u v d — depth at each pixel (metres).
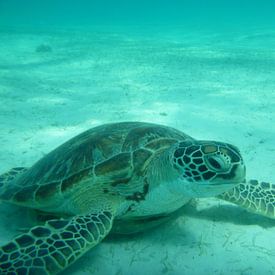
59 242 0.60
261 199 0.81
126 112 1.71
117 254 0.72
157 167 0.69
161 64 3.12
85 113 1.74
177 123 1.52
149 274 0.67
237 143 1.29
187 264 0.69
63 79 2.60
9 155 1.26
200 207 0.89
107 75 2.72
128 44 4.76
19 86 2.35
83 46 4.58
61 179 0.75
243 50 3.86
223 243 0.75
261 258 0.70
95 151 0.77
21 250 0.58
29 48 4.48
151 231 0.80
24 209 0.91
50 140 1.39
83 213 0.72
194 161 0.62
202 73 2.66
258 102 1.81
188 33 6.54
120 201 0.73
